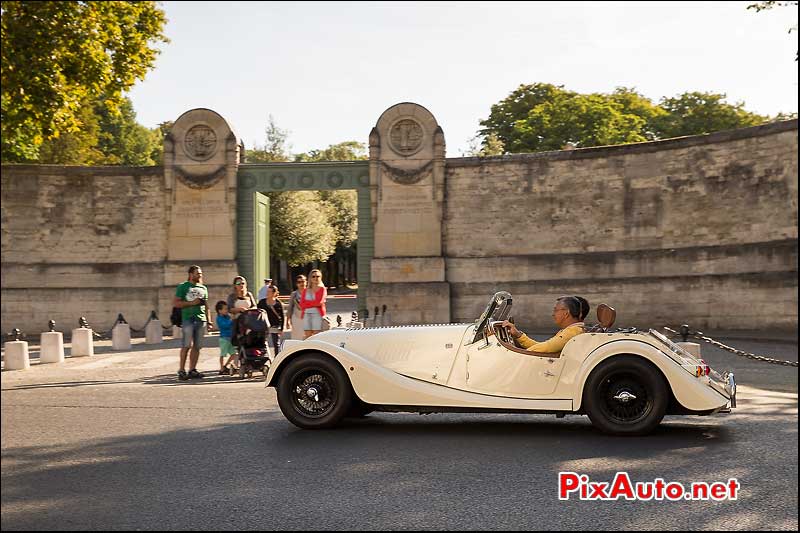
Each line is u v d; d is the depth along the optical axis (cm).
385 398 809
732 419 890
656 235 2622
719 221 2517
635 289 2623
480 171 2772
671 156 2600
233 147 2772
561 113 5412
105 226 2816
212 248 2772
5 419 920
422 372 816
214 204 2775
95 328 2783
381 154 2762
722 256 2484
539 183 2739
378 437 796
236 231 2789
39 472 647
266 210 2975
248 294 1452
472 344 813
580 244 2708
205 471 646
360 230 2781
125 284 2786
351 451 724
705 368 777
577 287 2684
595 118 5372
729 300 2456
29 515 524
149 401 1078
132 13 2247
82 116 5069
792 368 1537
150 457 702
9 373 1503
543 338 2319
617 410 779
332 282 8138
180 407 1017
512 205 2755
